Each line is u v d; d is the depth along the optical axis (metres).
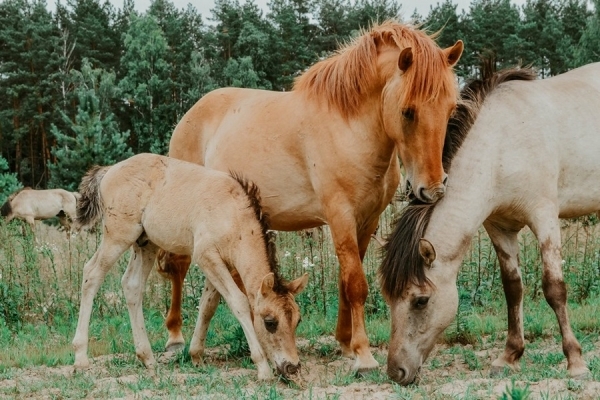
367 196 6.07
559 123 5.63
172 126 39.41
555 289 5.34
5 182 24.78
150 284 10.20
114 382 5.81
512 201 5.54
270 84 44.72
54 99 45.03
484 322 7.90
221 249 6.09
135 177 6.66
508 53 43.59
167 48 45.47
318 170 6.17
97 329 8.71
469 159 5.45
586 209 5.91
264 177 6.65
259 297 5.61
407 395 4.79
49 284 10.37
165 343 7.81
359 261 6.04
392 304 5.32
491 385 4.88
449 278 5.32
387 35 5.80
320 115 6.18
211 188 6.25
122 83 41.12
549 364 5.79
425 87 5.14
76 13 55.31
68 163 25.91
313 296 9.53
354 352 5.95
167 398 4.99
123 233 6.62
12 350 7.45
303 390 5.28
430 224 5.38
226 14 52.28
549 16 46.09
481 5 52.19
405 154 5.38
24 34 46.00
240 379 5.73
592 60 35.50
